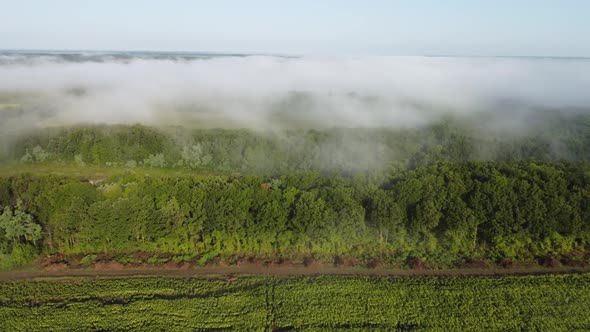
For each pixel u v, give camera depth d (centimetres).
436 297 5959
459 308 5750
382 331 5362
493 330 5388
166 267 6638
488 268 6650
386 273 6538
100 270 6594
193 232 6894
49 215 6881
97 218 6688
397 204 6869
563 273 6531
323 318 5578
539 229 6769
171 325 5472
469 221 6688
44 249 6938
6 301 5900
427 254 6931
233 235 6888
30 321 5519
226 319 5569
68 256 6881
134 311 5694
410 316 5609
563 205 6788
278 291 6081
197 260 6781
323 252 6944
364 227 6862
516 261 6769
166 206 6888
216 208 6825
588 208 6800
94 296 6019
